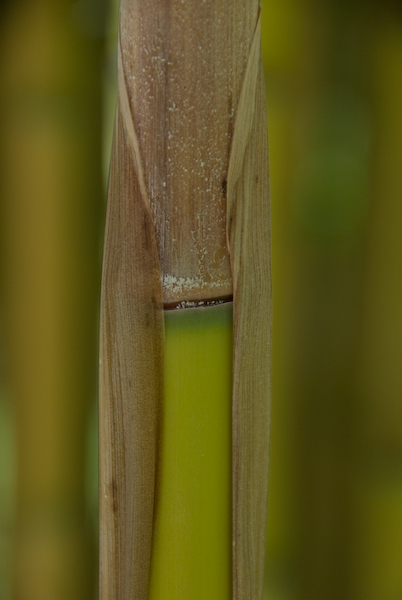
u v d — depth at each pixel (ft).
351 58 2.19
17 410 2.22
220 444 2.15
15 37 2.19
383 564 2.23
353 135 2.20
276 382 2.21
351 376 2.22
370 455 2.22
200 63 2.10
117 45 2.15
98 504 2.20
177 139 2.11
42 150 2.19
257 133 2.13
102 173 2.19
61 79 2.18
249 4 2.11
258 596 2.17
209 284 2.14
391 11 2.19
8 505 2.22
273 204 2.19
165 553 2.16
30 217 2.20
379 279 2.22
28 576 2.23
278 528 2.22
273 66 2.17
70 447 2.22
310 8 2.18
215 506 2.16
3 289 2.21
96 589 2.22
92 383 2.21
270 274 2.15
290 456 2.22
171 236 2.13
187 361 2.14
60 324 2.21
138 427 2.15
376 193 2.21
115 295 2.14
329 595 2.23
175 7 2.10
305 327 2.21
